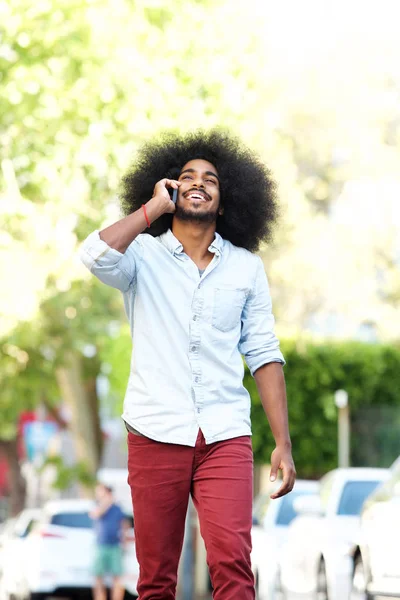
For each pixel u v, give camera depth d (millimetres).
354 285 30203
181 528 5656
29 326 22391
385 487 11367
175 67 20375
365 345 27812
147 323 5695
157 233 6051
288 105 30734
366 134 30922
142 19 20281
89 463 29953
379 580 10914
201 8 20891
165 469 5570
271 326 5926
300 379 27359
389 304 31172
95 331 23078
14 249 21000
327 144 31281
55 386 29578
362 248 30172
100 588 19391
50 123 20141
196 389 5598
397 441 26859
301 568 14250
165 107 19953
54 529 21328
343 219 30391
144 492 5609
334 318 33844
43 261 21125
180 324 5660
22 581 21766
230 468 5535
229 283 5758
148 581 5660
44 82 19719
